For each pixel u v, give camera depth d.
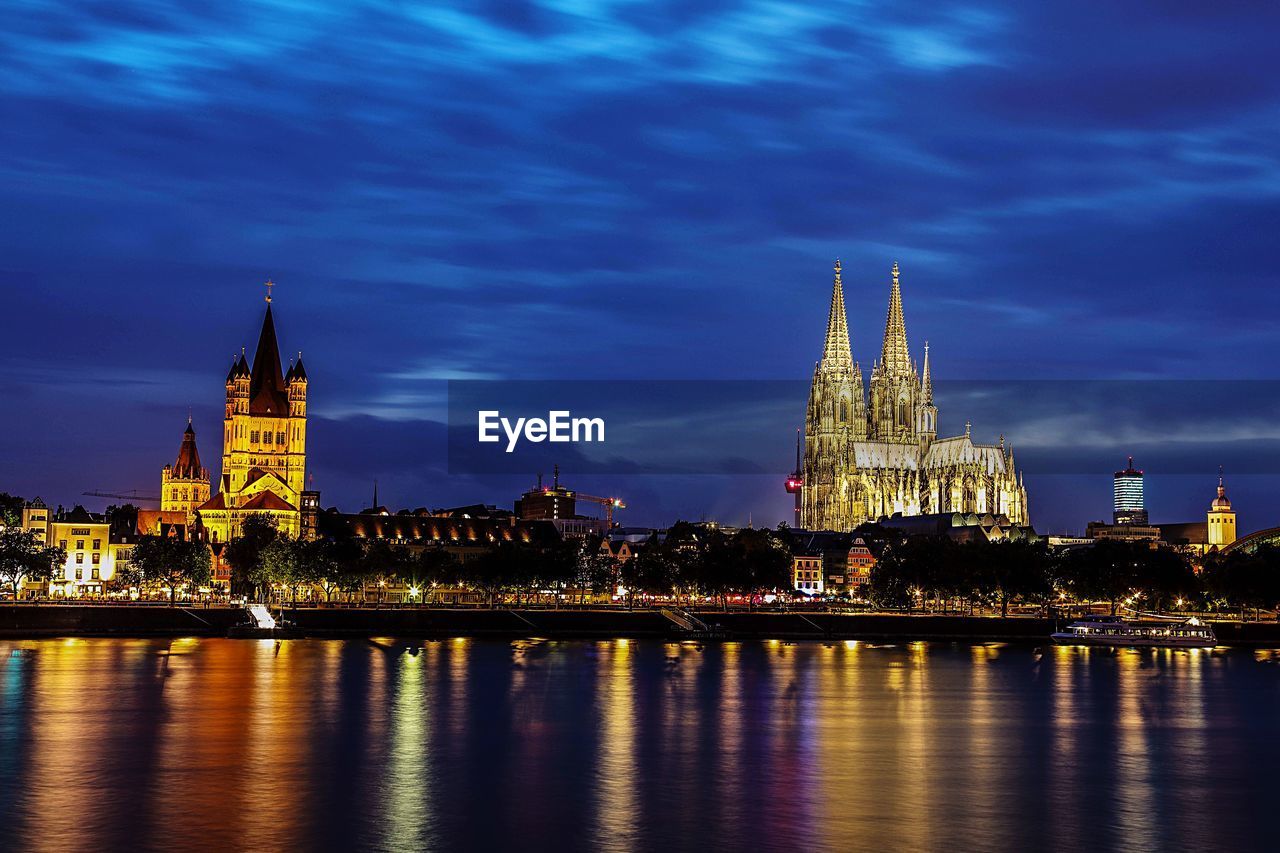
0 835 117.00
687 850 114.62
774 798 133.25
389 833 118.56
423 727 171.75
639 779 141.50
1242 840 120.44
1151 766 153.38
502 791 134.88
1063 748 164.25
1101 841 119.56
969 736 172.12
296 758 150.12
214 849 113.38
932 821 125.19
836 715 188.00
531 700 197.50
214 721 173.75
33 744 157.00
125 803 128.25
